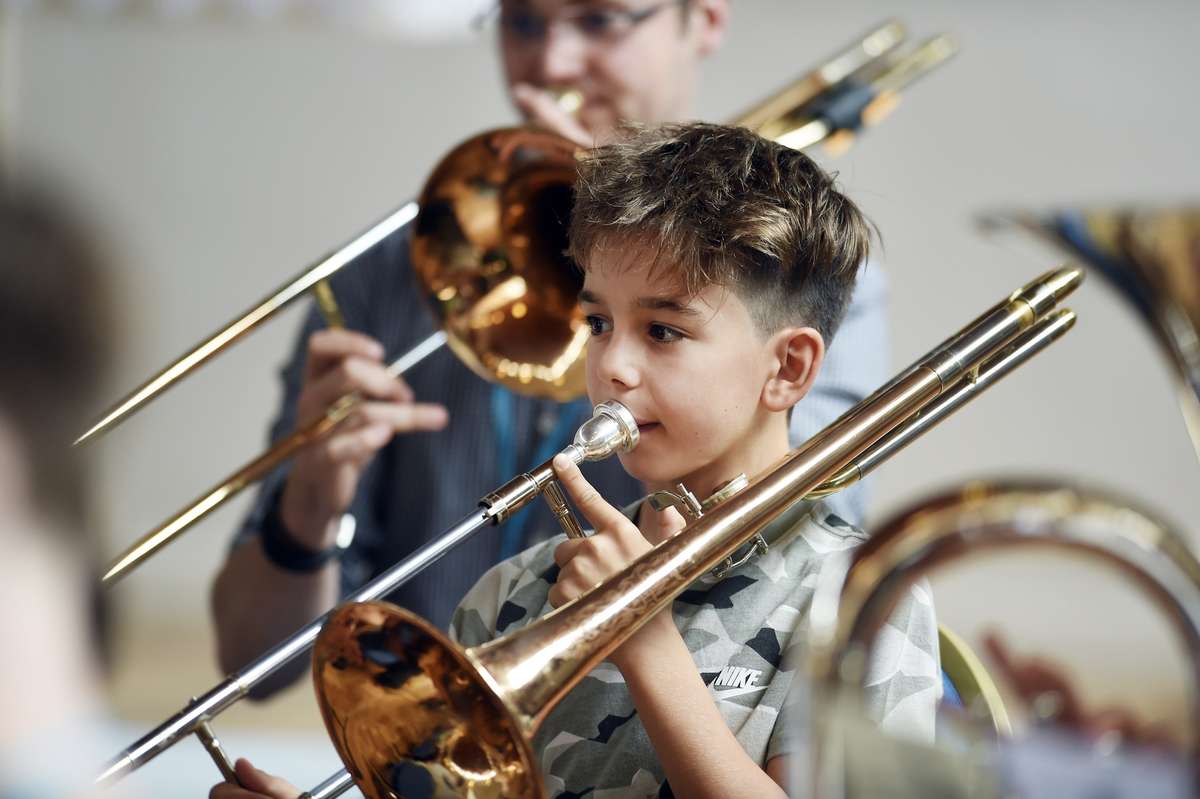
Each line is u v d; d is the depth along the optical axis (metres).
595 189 2.26
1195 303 3.86
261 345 9.05
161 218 9.31
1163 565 1.38
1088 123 8.64
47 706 1.04
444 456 3.76
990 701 2.17
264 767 6.20
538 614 2.43
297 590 3.61
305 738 6.55
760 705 2.16
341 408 3.40
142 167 9.34
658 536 2.25
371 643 1.86
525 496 2.21
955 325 8.61
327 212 9.31
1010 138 8.66
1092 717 1.47
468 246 3.04
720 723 1.99
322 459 3.43
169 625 7.80
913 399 2.11
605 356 2.19
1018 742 1.34
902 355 8.63
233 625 3.67
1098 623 6.05
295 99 9.35
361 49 9.31
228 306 9.27
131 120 9.38
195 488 8.87
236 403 9.01
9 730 1.03
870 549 1.44
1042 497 1.40
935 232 8.64
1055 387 8.41
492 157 3.01
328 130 9.34
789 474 2.01
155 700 6.80
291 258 9.30
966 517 1.41
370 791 1.98
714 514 1.97
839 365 3.25
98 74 9.41
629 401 2.17
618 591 1.88
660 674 1.98
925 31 8.76
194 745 6.41
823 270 2.29
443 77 9.29
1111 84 8.63
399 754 1.91
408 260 3.96
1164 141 8.58
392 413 3.45
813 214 2.28
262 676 2.32
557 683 1.81
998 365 2.24
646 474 2.19
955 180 8.65
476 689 1.79
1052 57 8.65
